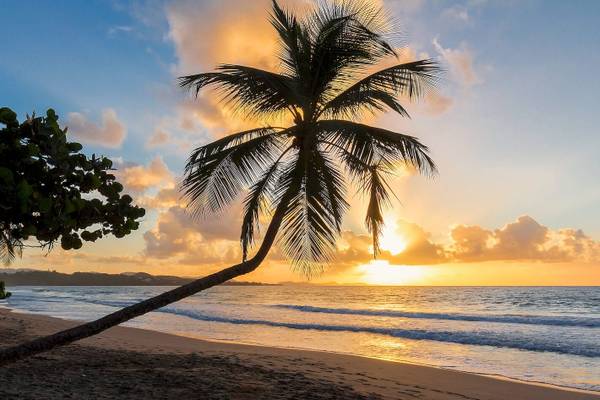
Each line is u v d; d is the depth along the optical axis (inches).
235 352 494.6
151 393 265.3
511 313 1416.1
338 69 366.0
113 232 147.2
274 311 1412.4
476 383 392.2
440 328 912.9
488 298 2539.4
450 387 373.1
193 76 331.0
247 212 357.4
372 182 336.5
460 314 1304.1
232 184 338.3
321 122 313.9
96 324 174.6
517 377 450.3
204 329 879.7
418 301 2249.0
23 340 519.5
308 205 313.7
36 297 2635.3
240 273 220.7
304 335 789.2
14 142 122.0
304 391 302.7
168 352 462.0
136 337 636.1
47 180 127.2
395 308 1657.2
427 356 579.8
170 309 1461.6
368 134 297.9
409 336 779.4
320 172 314.2
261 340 721.6
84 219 138.9
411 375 414.0
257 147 332.5
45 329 684.7
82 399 238.1
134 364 365.7
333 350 621.9
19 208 117.0
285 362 437.4
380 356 577.3
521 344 680.4
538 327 944.3
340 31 346.9
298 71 361.7
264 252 241.1
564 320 1082.1
